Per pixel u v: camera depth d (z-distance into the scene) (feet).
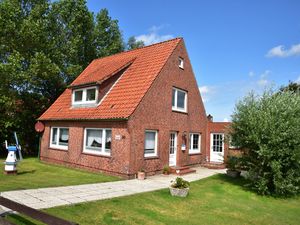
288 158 44.14
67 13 92.99
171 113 60.95
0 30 72.90
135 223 26.61
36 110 89.15
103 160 53.11
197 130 72.08
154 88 55.47
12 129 81.66
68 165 61.52
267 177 45.75
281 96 47.19
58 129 66.80
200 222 29.12
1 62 76.38
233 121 49.39
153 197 36.27
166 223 27.61
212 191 44.45
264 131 44.01
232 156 58.49
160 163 56.59
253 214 34.96
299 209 40.06
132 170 49.32
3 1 77.36
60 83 90.63
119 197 34.55
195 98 71.67
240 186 49.75
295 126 43.60
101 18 106.73
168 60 60.39
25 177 45.96
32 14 82.28
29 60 79.30
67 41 93.66
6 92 75.46
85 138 58.44
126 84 58.90
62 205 29.14
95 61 83.46
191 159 68.85
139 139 51.11
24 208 18.75
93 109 57.77
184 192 38.01
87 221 25.73
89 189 38.04
